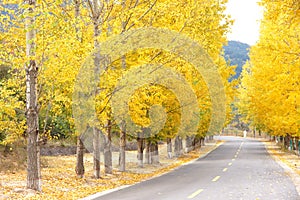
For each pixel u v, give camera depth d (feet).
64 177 56.59
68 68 43.78
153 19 49.83
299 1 35.50
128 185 50.52
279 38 50.03
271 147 165.37
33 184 43.34
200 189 42.34
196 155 123.65
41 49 39.52
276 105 82.23
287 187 43.78
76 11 51.24
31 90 44.16
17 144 71.26
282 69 60.49
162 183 50.39
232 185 45.91
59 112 50.19
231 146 175.42
